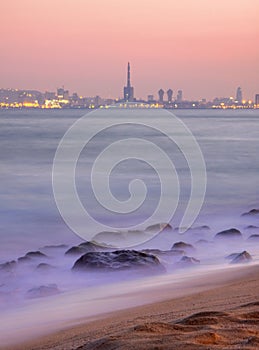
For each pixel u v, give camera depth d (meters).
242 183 34.50
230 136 79.94
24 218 23.73
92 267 13.21
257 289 10.13
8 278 13.52
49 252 16.33
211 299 9.60
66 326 8.69
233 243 17.16
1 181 34.72
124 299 10.41
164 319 8.35
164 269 13.18
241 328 6.80
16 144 62.75
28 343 7.97
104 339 6.52
